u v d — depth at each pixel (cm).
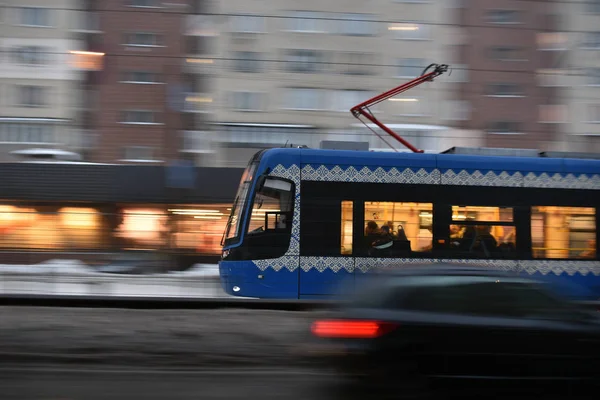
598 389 590
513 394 586
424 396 579
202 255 1372
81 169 2236
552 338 590
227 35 3212
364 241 1241
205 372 738
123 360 793
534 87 3269
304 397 629
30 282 1329
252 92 3216
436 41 3256
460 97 3247
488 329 587
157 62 3200
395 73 3253
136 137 3178
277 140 3169
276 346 885
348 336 589
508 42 3266
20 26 3175
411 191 1263
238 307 1266
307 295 1227
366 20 3244
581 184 1311
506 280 616
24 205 1488
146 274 1338
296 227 1238
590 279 1284
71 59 3184
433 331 585
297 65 3225
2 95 3162
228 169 2367
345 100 3231
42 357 790
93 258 1357
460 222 1264
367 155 1270
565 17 3262
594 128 3259
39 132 3156
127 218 1380
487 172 1287
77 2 3186
